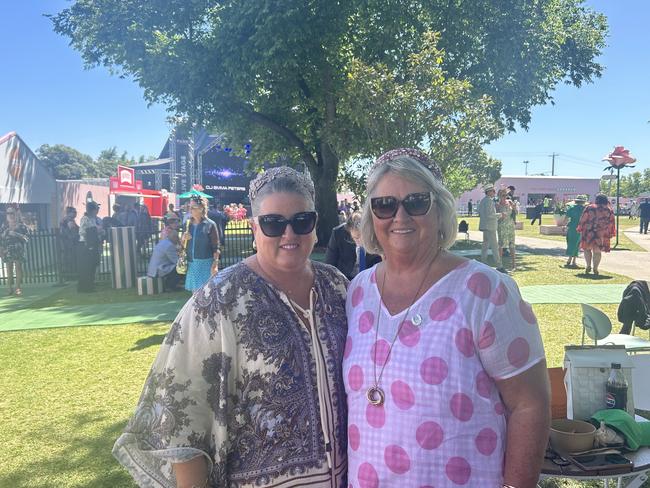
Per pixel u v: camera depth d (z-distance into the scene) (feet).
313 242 5.66
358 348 5.37
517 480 4.64
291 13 42.29
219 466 5.28
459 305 4.88
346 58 51.55
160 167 168.35
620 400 8.43
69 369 19.04
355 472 5.17
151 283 34.58
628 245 58.75
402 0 49.14
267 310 5.37
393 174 5.35
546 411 4.75
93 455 12.41
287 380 5.28
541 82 58.65
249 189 5.83
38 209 61.31
